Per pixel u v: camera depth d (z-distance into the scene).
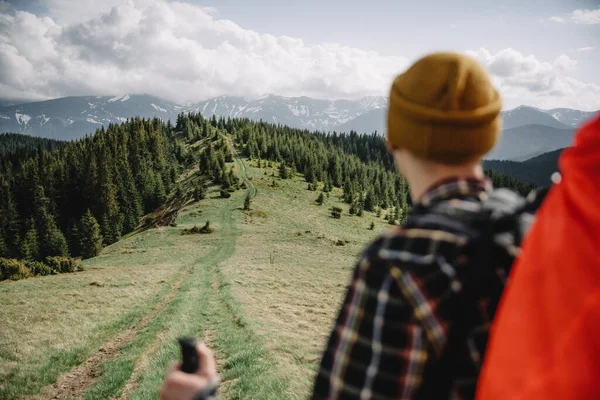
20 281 37.91
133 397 9.16
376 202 123.25
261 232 75.62
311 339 13.95
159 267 42.47
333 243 66.44
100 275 37.50
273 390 7.91
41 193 108.31
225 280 30.34
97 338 16.28
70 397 10.84
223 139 181.12
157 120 187.25
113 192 109.56
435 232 0.77
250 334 13.84
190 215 93.75
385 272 0.75
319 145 196.50
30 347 15.04
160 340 14.71
